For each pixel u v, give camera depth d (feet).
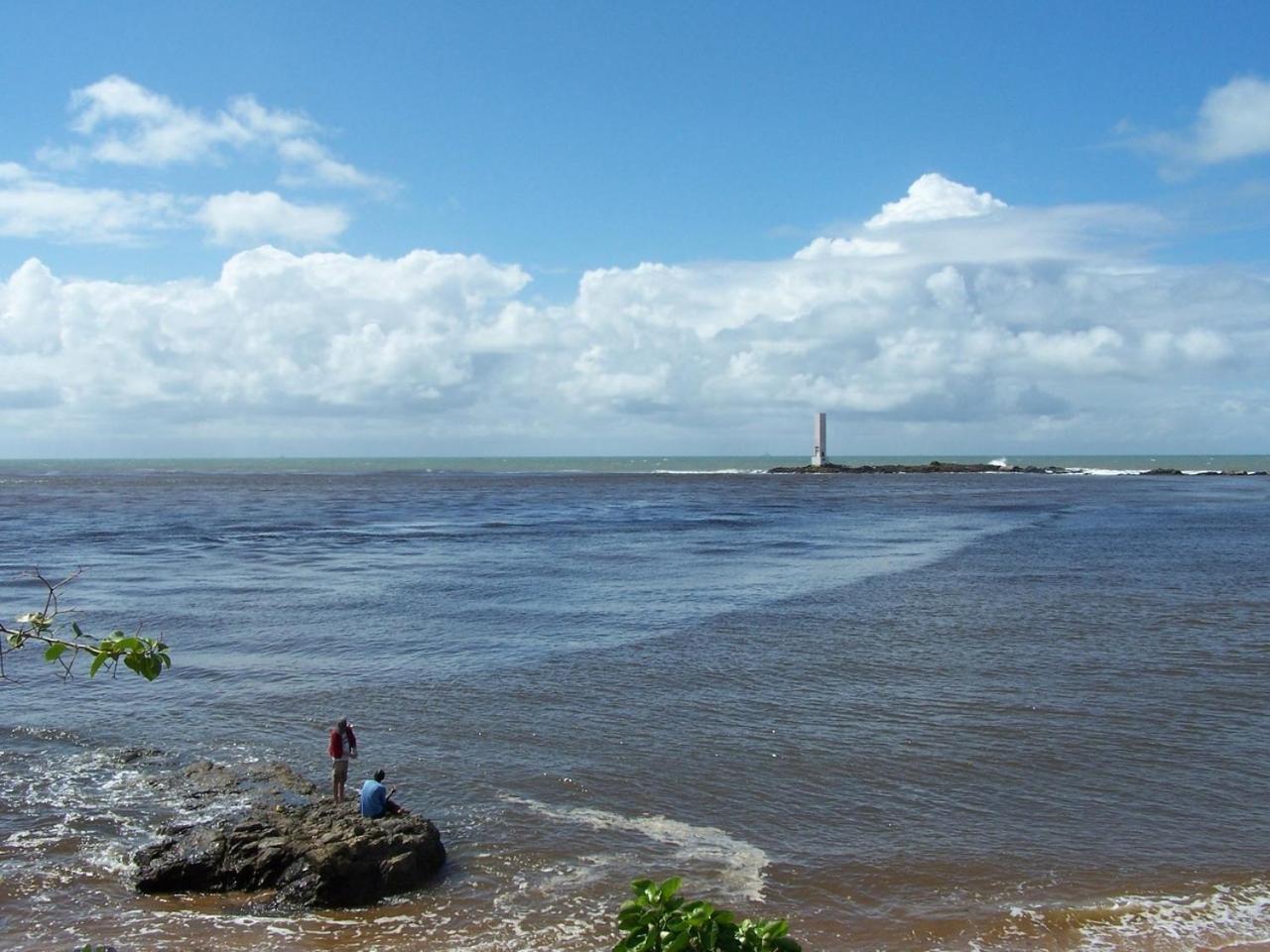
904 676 76.33
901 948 37.35
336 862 41.47
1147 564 144.25
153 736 63.46
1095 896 41.29
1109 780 54.13
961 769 55.98
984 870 43.75
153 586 126.93
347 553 166.61
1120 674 76.23
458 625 99.40
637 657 83.71
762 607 108.78
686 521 238.07
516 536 197.26
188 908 40.98
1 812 50.83
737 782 54.13
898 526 219.82
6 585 127.24
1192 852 45.44
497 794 52.75
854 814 49.88
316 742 61.98
